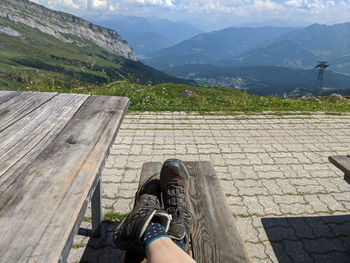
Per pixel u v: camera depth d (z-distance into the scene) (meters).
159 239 1.15
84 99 2.32
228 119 7.42
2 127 1.71
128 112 7.69
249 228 3.20
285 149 5.51
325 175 4.50
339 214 3.50
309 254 2.83
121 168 4.52
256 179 4.32
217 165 4.75
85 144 1.51
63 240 0.83
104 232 3.00
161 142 5.66
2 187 1.08
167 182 1.65
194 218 1.92
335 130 6.71
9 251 0.77
